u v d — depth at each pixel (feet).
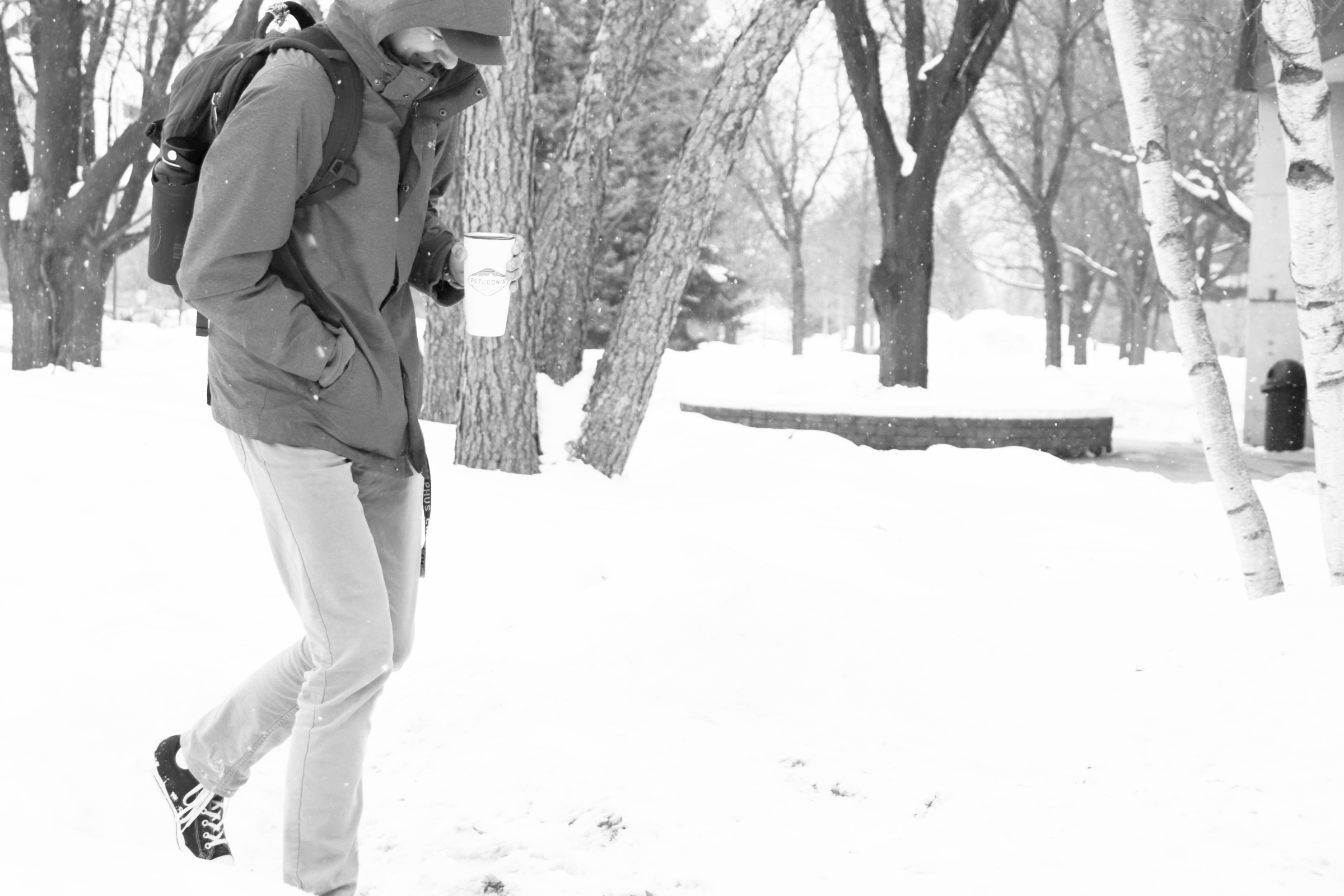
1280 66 17.19
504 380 28.35
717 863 9.87
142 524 19.56
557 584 18.44
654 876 9.65
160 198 8.08
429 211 10.08
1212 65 38.19
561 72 88.84
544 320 33.12
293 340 7.85
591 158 33.27
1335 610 14.98
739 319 129.18
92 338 53.62
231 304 7.71
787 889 9.30
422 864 10.05
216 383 8.38
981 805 10.80
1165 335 169.27
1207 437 19.11
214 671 14.49
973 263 162.40
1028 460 40.93
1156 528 31.83
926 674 16.07
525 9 27.96
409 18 7.91
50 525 18.98
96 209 51.88
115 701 13.32
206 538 19.45
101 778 11.58
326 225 8.25
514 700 13.97
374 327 8.48
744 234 153.99
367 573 8.25
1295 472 48.55
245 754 8.79
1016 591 23.25
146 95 53.72
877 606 18.62
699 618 16.06
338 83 8.02
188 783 8.89
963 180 130.00
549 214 33.42
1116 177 111.86
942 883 9.04
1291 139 17.28
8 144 51.93
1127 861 9.00
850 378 72.79
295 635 15.97
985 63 64.39
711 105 29.27
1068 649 18.28
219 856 9.04
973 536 28.63
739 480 32.17
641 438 38.24
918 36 66.39
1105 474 39.45
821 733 13.58
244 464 8.40
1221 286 140.15
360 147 8.28
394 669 9.38
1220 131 90.89
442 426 32.60
